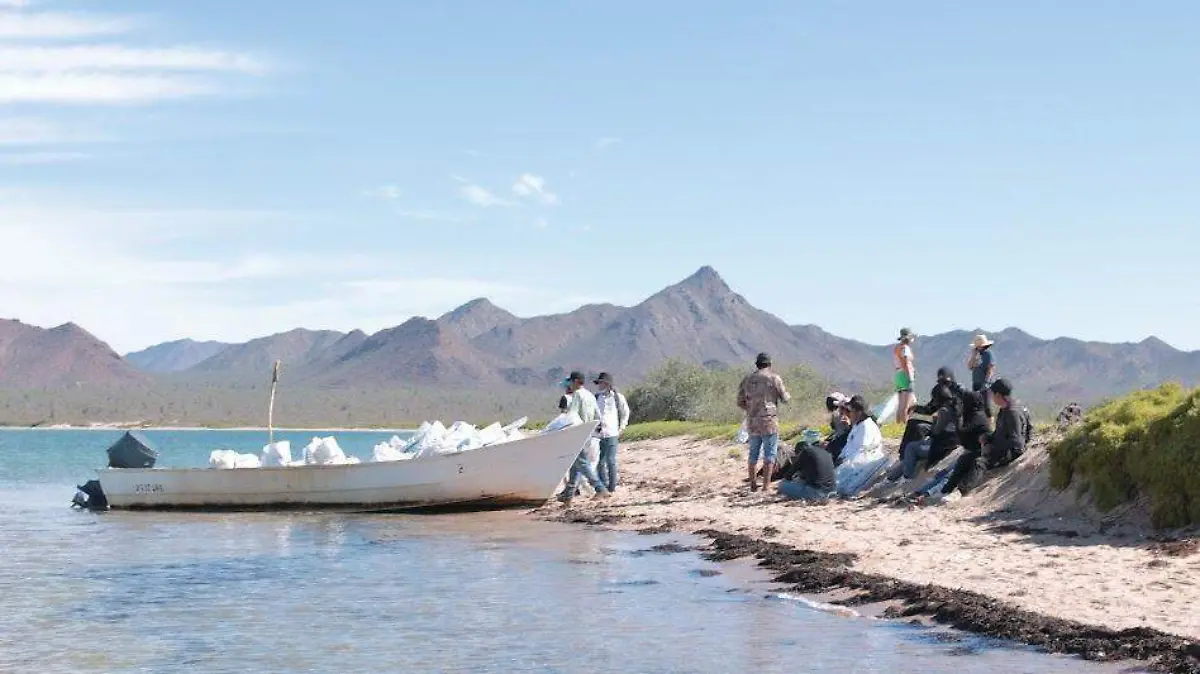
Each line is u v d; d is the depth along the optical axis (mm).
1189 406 14016
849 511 17875
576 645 10359
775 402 21156
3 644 10820
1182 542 12805
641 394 51531
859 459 19719
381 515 23062
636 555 16094
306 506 23750
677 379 50781
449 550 17172
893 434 22109
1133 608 10414
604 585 13602
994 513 16094
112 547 18281
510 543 17859
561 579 14133
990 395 19203
